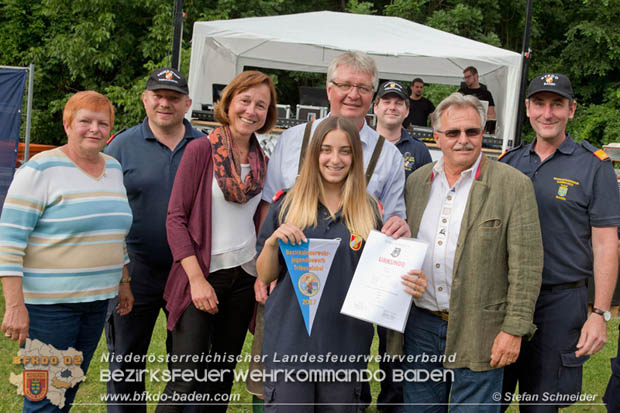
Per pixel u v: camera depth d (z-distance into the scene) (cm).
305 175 246
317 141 242
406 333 285
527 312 252
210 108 759
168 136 328
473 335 257
